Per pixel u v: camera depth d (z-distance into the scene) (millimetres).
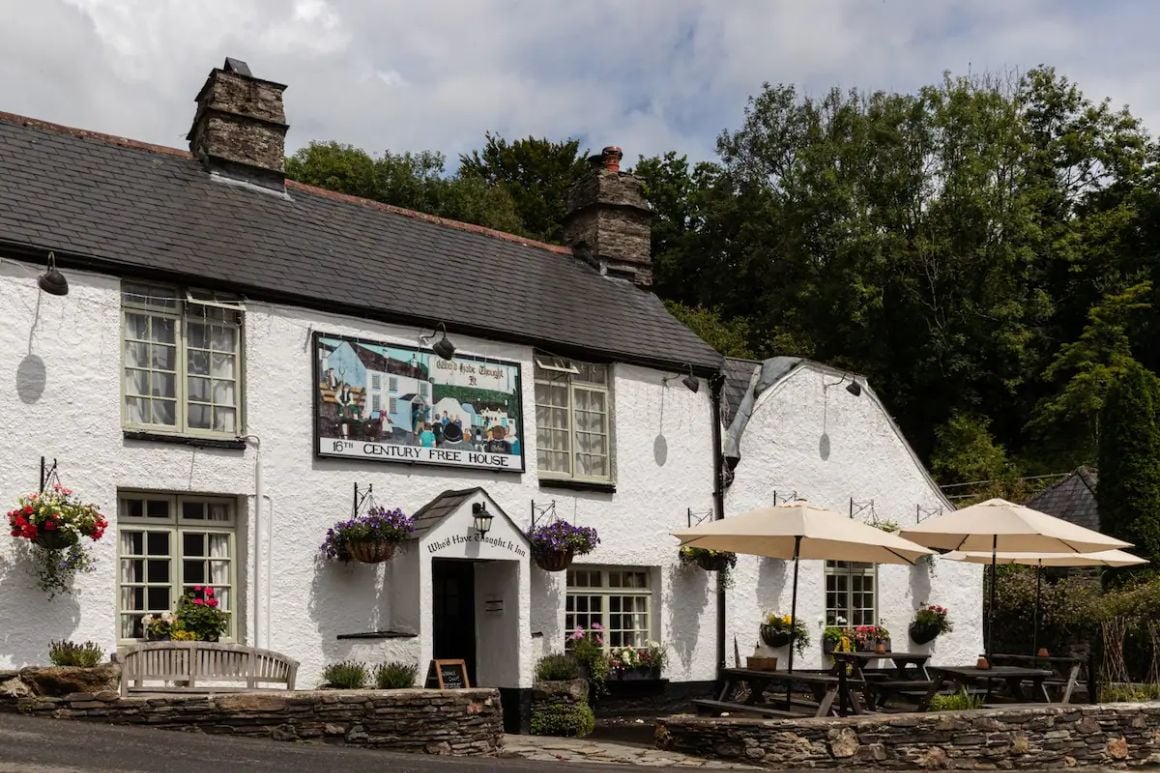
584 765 11805
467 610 15727
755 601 18344
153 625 12484
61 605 11883
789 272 42531
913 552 14219
